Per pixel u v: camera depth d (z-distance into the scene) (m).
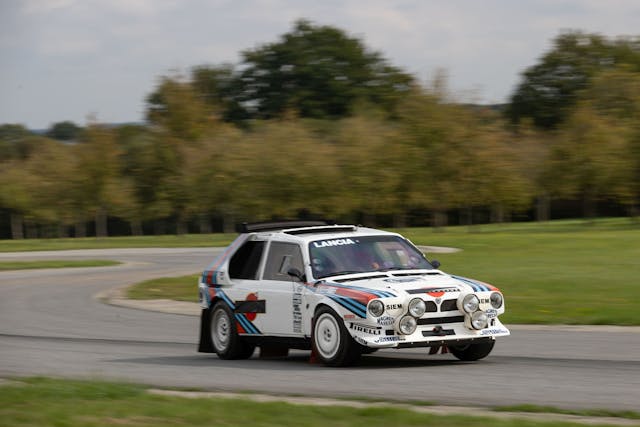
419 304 16.53
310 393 14.41
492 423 10.73
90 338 25.62
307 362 18.97
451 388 14.45
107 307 35.69
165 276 51.84
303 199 115.75
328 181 115.12
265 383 15.77
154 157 131.12
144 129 143.12
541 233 90.62
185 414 11.82
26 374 18.42
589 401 12.96
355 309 16.66
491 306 17.20
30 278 53.34
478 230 109.00
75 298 40.22
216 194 118.00
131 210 131.38
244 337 19.70
